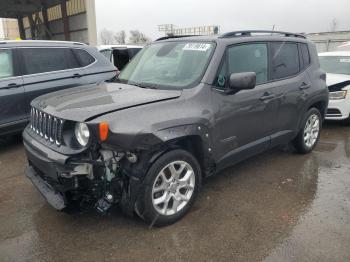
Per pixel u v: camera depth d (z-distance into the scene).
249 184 4.52
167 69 4.17
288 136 5.07
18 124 6.05
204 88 3.75
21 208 3.92
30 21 26.39
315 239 3.29
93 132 2.99
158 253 3.11
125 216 3.71
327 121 8.25
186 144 3.78
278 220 3.64
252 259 3.02
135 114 3.20
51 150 3.24
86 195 3.29
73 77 6.64
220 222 3.60
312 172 4.95
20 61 6.08
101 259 3.04
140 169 3.23
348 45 12.88
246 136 4.29
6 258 3.05
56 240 3.31
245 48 4.31
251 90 4.25
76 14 22.25
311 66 5.45
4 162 5.47
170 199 3.55
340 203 4.02
